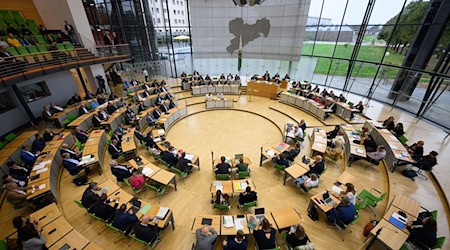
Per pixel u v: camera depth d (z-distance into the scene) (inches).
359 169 338.0
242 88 799.1
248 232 210.5
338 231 236.2
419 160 304.3
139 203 245.3
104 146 400.2
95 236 233.1
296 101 617.3
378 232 201.5
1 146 335.0
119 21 819.4
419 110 482.3
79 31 589.0
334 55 685.9
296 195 295.3
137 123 480.1
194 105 673.0
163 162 346.6
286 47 737.6
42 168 293.7
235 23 765.9
